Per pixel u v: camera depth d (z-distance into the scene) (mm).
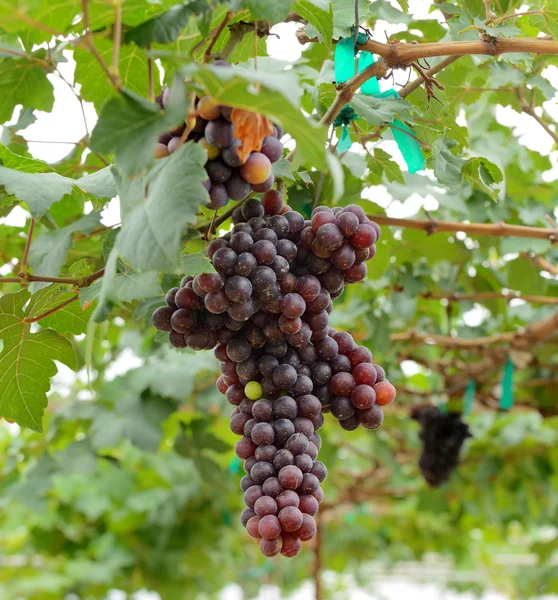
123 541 1805
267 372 452
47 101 626
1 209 762
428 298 1060
